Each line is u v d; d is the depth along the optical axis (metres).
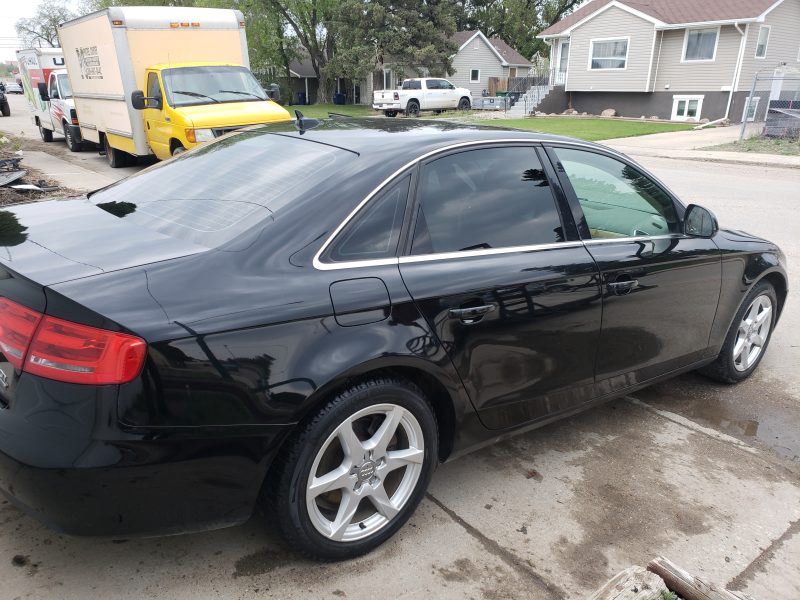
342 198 2.43
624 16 28.45
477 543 2.68
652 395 4.17
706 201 10.39
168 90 10.55
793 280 6.47
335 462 2.41
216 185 2.76
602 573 2.56
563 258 2.96
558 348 2.96
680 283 3.48
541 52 52.22
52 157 15.16
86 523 2.00
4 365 2.06
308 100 51.09
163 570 2.41
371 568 2.50
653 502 3.03
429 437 2.62
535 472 3.23
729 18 25.45
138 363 1.93
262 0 40.97
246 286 2.16
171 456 2.01
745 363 4.31
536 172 3.05
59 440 1.93
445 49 38.34
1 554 2.44
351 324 2.29
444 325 2.52
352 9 37.62
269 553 2.53
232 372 2.06
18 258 2.24
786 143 19.36
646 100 29.14
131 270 2.13
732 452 3.51
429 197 2.65
